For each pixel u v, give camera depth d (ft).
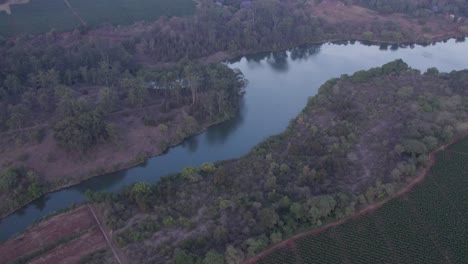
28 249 420.36
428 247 404.16
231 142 604.08
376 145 533.96
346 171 490.49
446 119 570.46
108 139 558.56
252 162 517.96
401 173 481.46
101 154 550.77
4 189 487.20
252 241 392.06
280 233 406.21
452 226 426.51
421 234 417.90
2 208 474.08
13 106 588.50
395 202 454.81
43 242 427.33
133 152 562.66
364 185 469.16
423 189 471.62
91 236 431.43
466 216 437.99
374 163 504.84
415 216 437.99
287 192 458.50
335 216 432.66
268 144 556.51
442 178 487.20
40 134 560.20
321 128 581.94
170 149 586.45
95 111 559.38
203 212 441.68
